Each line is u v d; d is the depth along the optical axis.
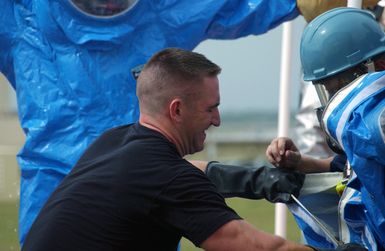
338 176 8.67
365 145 7.11
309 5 9.78
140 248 7.32
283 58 12.43
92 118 9.61
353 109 7.28
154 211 7.22
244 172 8.88
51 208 7.54
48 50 9.67
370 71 8.05
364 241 7.96
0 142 33.75
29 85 9.68
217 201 7.20
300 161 8.92
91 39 9.55
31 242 7.49
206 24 9.90
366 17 8.17
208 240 7.12
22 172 9.71
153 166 7.30
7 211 25.48
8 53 9.93
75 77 9.60
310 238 8.72
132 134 7.64
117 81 9.66
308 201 8.70
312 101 14.83
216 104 7.59
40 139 9.62
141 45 9.74
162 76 7.54
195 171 7.29
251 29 10.16
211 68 7.57
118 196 7.30
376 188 7.29
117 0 9.62
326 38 8.08
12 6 9.81
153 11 9.77
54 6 9.58
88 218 7.34
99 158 7.64
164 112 7.55
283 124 12.45
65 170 9.58
